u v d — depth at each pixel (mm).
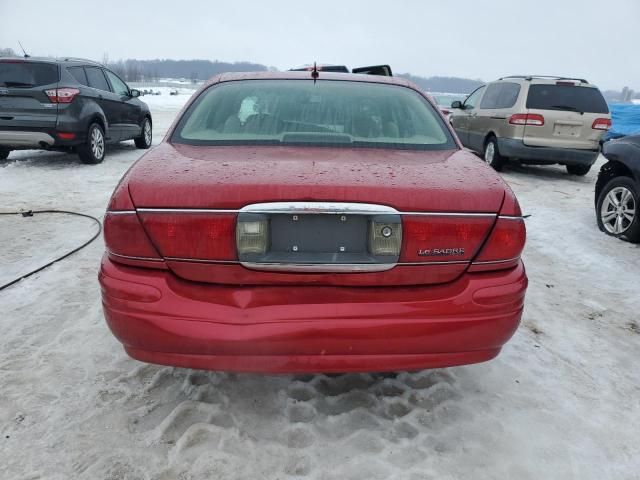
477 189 1928
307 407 2275
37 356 2615
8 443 2008
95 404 2256
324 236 1825
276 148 2246
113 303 1859
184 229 1803
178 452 1983
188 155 2135
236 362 1845
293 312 1811
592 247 4820
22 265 3861
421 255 1847
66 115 7648
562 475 1953
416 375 2564
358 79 2918
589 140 8375
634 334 3125
